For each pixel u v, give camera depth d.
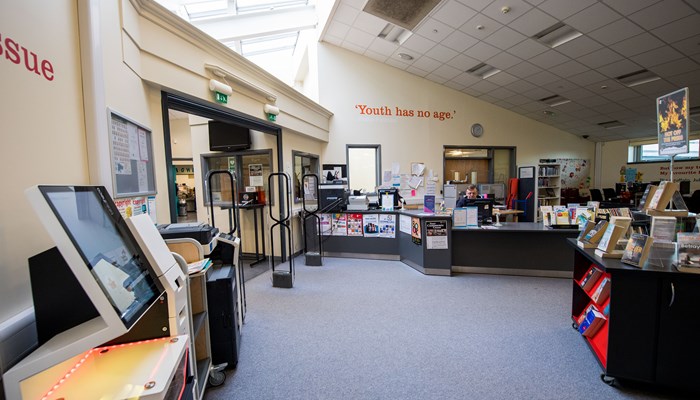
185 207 10.33
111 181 1.64
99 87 1.52
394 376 1.92
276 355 2.18
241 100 3.35
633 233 1.89
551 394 1.74
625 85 5.27
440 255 3.96
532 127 7.31
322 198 4.99
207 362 1.82
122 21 1.85
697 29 3.64
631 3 3.32
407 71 6.39
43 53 1.19
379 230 4.85
